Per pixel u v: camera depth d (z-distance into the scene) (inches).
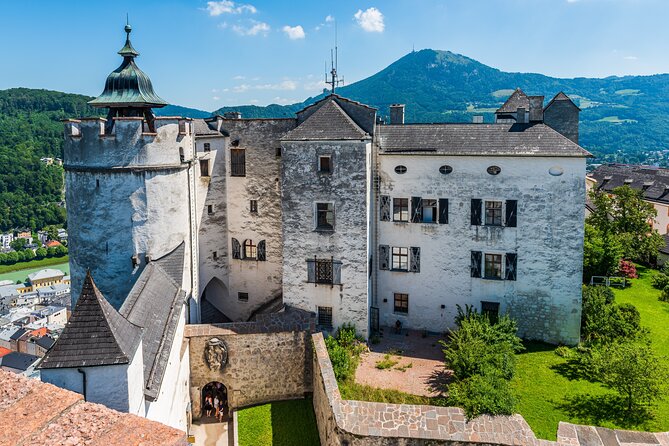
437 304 1454.2
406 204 1444.4
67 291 4864.7
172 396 964.6
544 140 1364.4
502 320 1277.1
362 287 1360.7
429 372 1210.0
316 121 1381.6
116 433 375.9
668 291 1777.8
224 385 1242.6
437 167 1402.6
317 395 1168.2
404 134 1478.8
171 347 937.5
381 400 1066.1
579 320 1360.7
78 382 662.5
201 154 1483.8
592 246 1815.9
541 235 1358.3
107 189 1212.5
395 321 1489.9
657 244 2233.0
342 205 1341.0
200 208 1493.6
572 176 1320.1
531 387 1141.7
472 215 1396.4
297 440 1101.7
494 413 913.5
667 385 1123.3
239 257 1609.3
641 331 1382.9
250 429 1146.7
